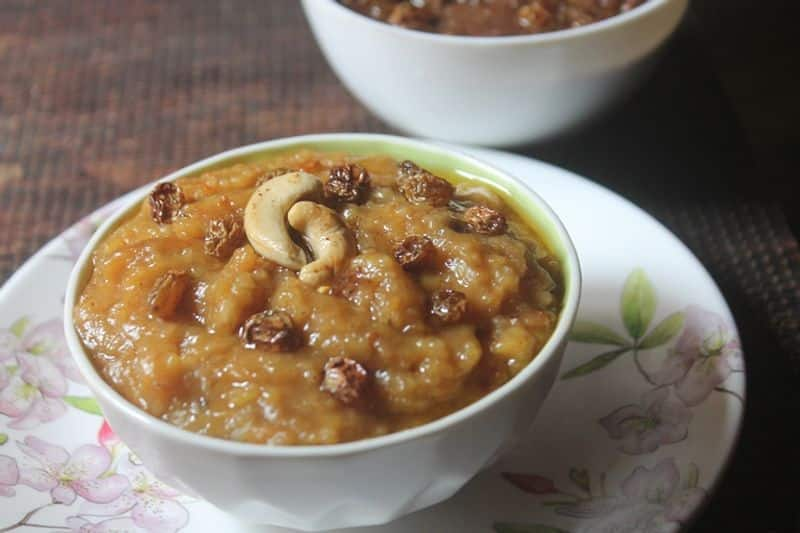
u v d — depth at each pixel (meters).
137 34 0.59
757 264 0.46
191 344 0.36
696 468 0.37
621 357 0.41
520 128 0.48
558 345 0.36
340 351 0.35
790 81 0.56
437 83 0.47
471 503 0.38
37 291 0.43
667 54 0.55
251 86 0.55
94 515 0.38
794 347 0.43
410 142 0.41
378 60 0.47
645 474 0.38
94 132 0.53
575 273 0.37
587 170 0.50
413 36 0.46
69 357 0.41
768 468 0.40
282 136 0.52
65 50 0.58
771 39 0.59
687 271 0.42
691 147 0.51
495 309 0.36
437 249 0.37
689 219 0.48
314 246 0.37
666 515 0.36
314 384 0.35
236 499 0.36
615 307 0.42
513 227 0.39
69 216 0.49
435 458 0.35
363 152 0.42
